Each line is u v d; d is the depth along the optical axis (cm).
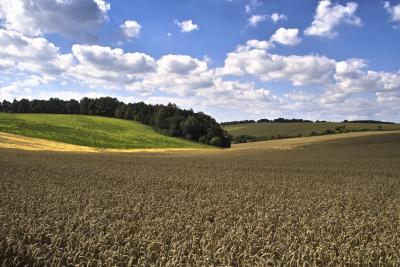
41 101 14338
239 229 1363
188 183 2897
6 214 1559
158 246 1209
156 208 1802
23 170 3556
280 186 2831
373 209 1938
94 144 9062
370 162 5766
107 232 1360
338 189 2725
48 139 8738
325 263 1122
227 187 2720
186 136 11944
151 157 6581
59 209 1722
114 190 2411
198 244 1248
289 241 1265
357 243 1316
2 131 8744
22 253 1159
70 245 1202
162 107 13175
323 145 8975
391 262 1110
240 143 14262
